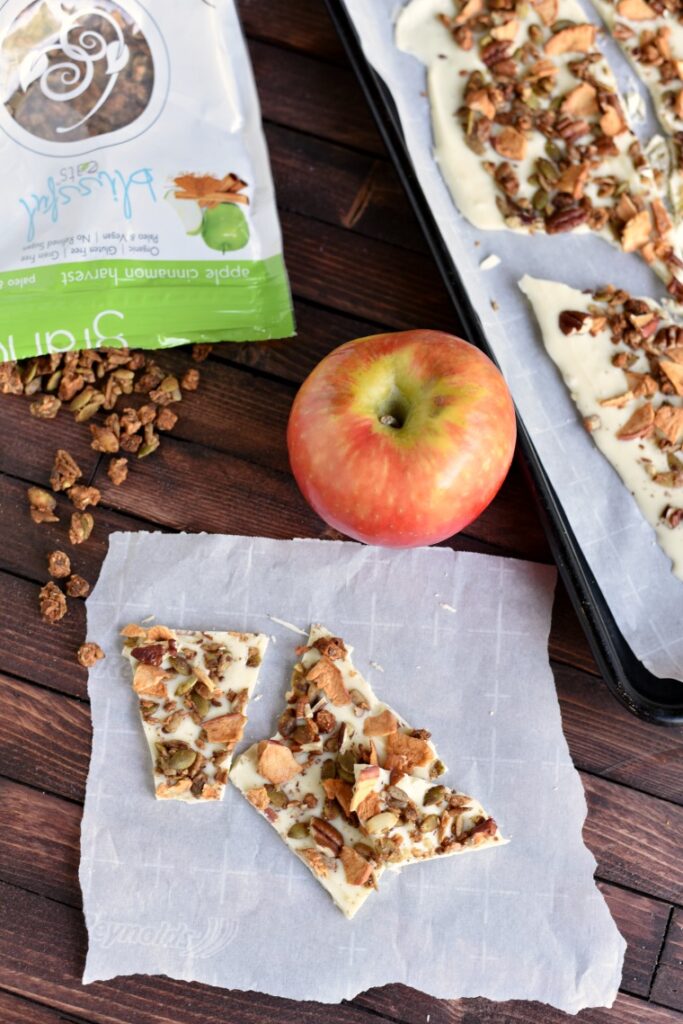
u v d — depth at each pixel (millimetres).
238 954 740
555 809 748
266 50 792
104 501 768
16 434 771
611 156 759
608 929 742
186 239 764
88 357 772
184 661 751
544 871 745
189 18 757
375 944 740
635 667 731
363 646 757
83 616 760
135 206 761
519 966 740
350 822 741
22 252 757
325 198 785
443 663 756
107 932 739
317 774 746
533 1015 743
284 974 739
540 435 744
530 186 757
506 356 749
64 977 743
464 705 753
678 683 729
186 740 746
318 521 769
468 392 695
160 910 741
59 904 747
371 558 763
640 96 764
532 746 750
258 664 751
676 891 749
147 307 764
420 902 743
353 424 696
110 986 744
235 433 773
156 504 769
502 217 754
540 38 767
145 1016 743
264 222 768
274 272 768
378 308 779
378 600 760
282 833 741
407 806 741
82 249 758
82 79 756
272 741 747
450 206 758
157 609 759
